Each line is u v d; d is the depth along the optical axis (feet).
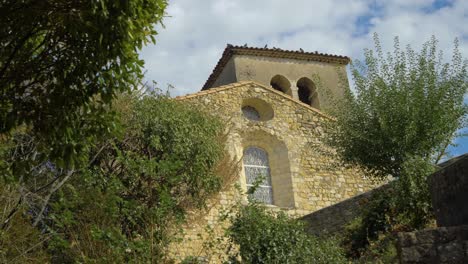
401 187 42.91
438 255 25.05
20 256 32.60
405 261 25.29
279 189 68.59
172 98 59.06
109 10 19.62
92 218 33.22
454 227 25.43
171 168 36.94
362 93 51.47
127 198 43.60
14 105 21.43
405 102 48.21
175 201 38.19
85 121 22.16
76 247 33.32
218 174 59.11
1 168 23.20
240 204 39.04
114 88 21.76
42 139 22.09
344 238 45.03
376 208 44.09
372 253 38.86
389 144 47.37
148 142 51.88
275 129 70.95
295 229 37.40
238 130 68.74
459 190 28.55
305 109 74.38
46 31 22.45
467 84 49.11
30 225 35.19
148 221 33.81
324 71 96.22
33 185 36.55
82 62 20.83
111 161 47.42
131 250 31.45
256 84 73.26
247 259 34.86
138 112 52.49
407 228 40.78
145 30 21.74
